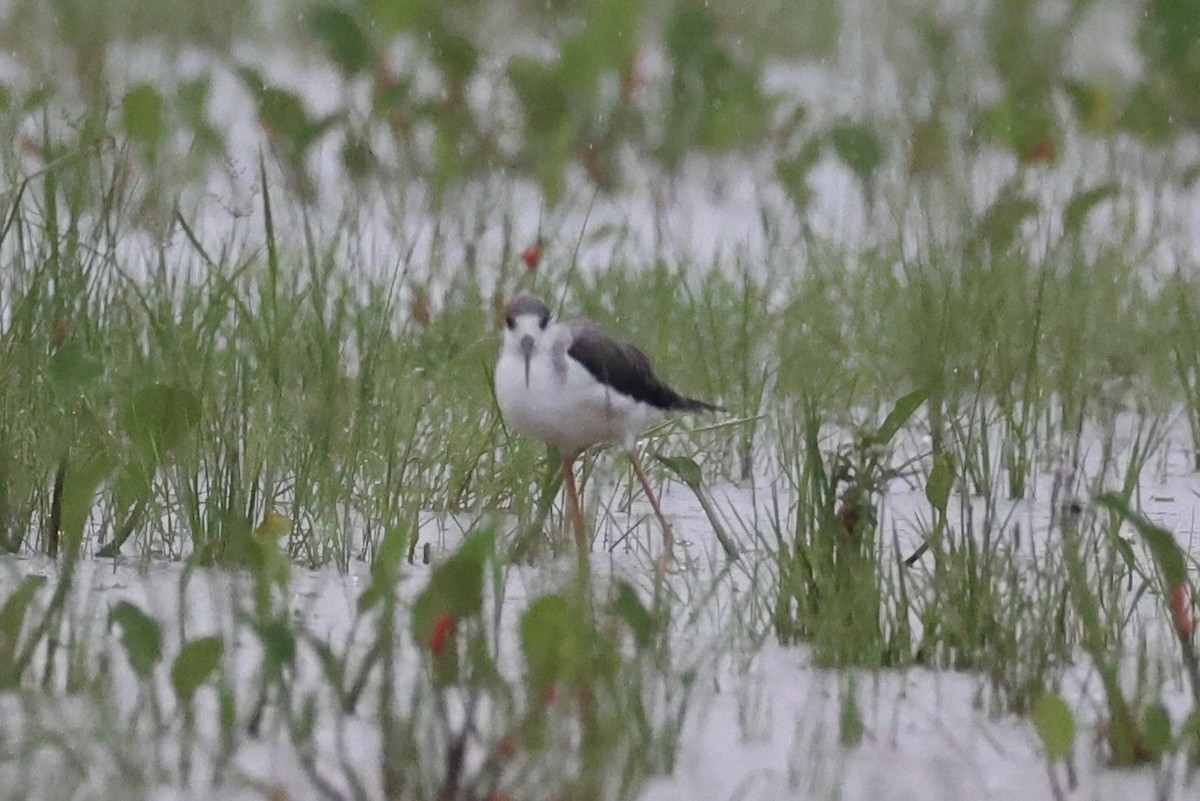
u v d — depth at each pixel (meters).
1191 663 7.50
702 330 13.04
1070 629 8.55
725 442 11.59
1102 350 12.82
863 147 15.59
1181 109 17.22
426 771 6.80
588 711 6.86
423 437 10.94
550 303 12.84
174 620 8.34
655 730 7.34
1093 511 9.05
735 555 9.80
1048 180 16.02
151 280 12.42
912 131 16.48
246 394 10.05
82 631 7.88
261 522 9.62
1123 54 20.98
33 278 10.48
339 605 8.79
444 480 10.60
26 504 9.52
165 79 17.47
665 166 16.72
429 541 9.98
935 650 8.32
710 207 17.23
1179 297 13.38
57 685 7.53
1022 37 19.11
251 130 17.83
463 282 13.32
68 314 10.49
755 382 12.44
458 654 7.27
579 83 14.38
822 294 13.54
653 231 16.23
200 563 9.18
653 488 11.11
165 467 9.48
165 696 7.50
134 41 19.48
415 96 15.09
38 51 18.22
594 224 15.95
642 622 7.35
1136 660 8.32
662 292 13.46
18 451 9.68
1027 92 16.42
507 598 8.90
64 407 9.45
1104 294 13.67
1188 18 16.89
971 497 10.99
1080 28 20.92
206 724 7.26
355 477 10.30
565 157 13.66
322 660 6.93
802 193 15.51
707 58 16.89
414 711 6.78
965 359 11.91
